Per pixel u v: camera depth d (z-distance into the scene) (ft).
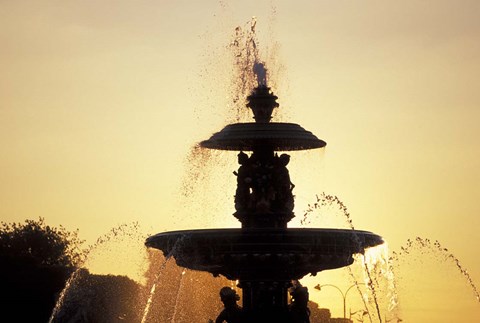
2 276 386.11
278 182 148.56
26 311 385.09
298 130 148.05
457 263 187.93
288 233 142.20
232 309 147.54
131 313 324.19
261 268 144.36
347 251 145.28
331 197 159.53
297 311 147.33
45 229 415.23
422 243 181.06
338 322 301.84
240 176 149.18
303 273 146.41
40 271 389.60
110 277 323.57
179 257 146.30
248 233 142.20
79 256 418.92
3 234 406.62
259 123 148.05
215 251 142.82
